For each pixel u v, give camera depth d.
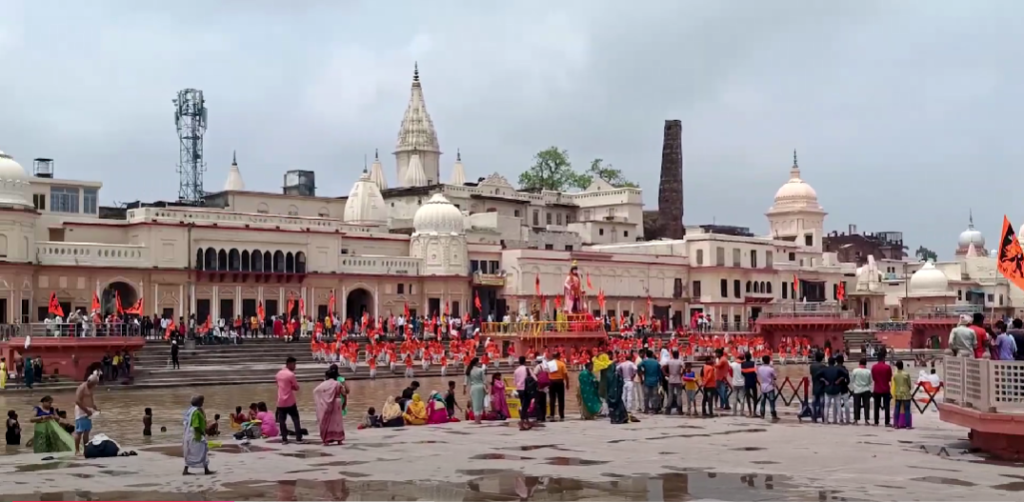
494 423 30.52
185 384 52.31
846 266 117.94
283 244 76.69
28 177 65.75
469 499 17.62
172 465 21.58
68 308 66.56
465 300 85.56
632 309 95.56
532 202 109.06
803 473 20.41
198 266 72.44
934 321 97.12
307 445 24.88
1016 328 26.03
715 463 21.80
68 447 25.19
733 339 81.81
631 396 34.84
